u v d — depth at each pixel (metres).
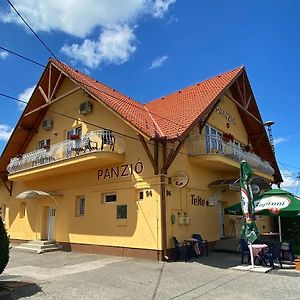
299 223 20.52
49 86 18.48
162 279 9.28
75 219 16.48
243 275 9.88
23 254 15.55
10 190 22.31
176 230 13.46
